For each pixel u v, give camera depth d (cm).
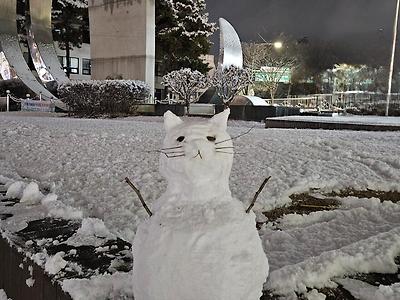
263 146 828
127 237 363
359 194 528
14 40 3073
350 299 250
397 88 6406
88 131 1102
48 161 712
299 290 254
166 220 186
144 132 1098
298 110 2617
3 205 418
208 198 191
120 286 244
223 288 171
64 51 5075
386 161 688
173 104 2538
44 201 421
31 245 307
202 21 3931
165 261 177
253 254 182
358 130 1387
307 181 556
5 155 790
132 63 2709
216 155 190
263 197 487
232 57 2970
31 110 2905
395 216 432
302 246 349
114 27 2780
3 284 343
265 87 5284
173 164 190
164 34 3797
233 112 2403
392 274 290
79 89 2383
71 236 326
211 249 174
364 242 332
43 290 269
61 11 4238
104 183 556
